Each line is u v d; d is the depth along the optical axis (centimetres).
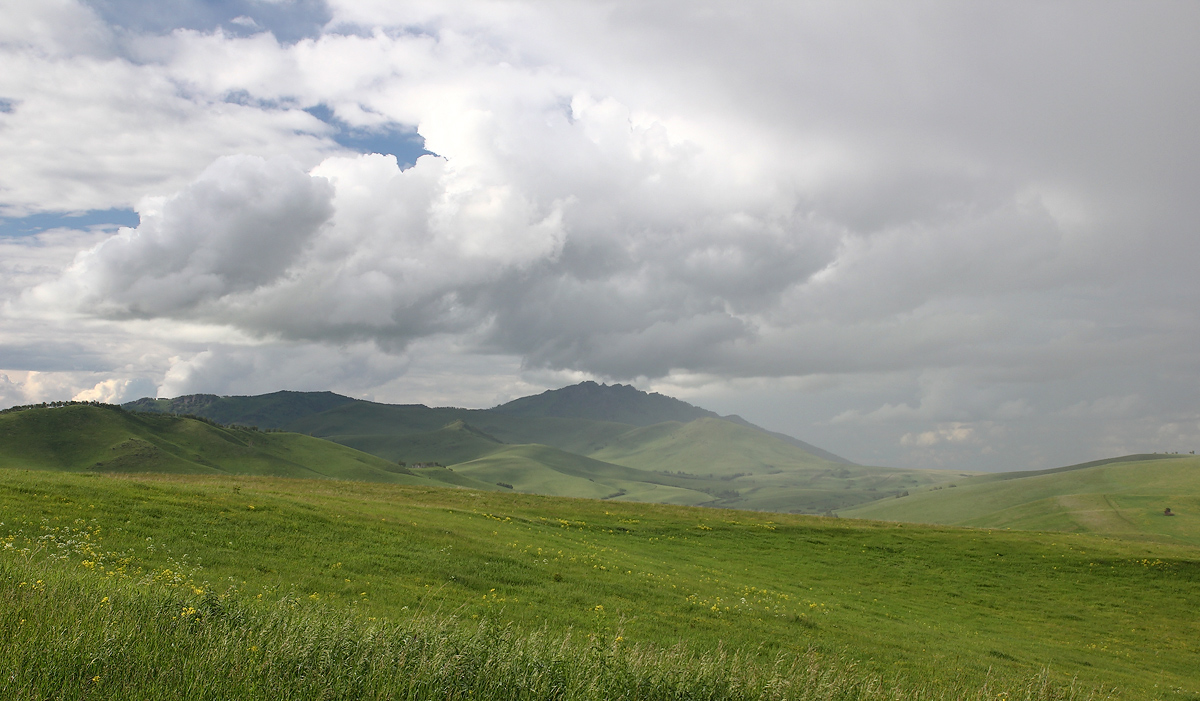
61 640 1130
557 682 1359
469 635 1548
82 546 2631
